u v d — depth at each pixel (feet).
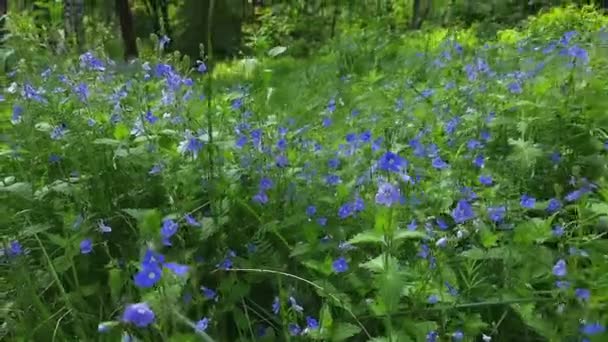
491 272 1.33
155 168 1.50
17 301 1.29
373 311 1.16
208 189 1.48
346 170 1.76
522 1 9.47
